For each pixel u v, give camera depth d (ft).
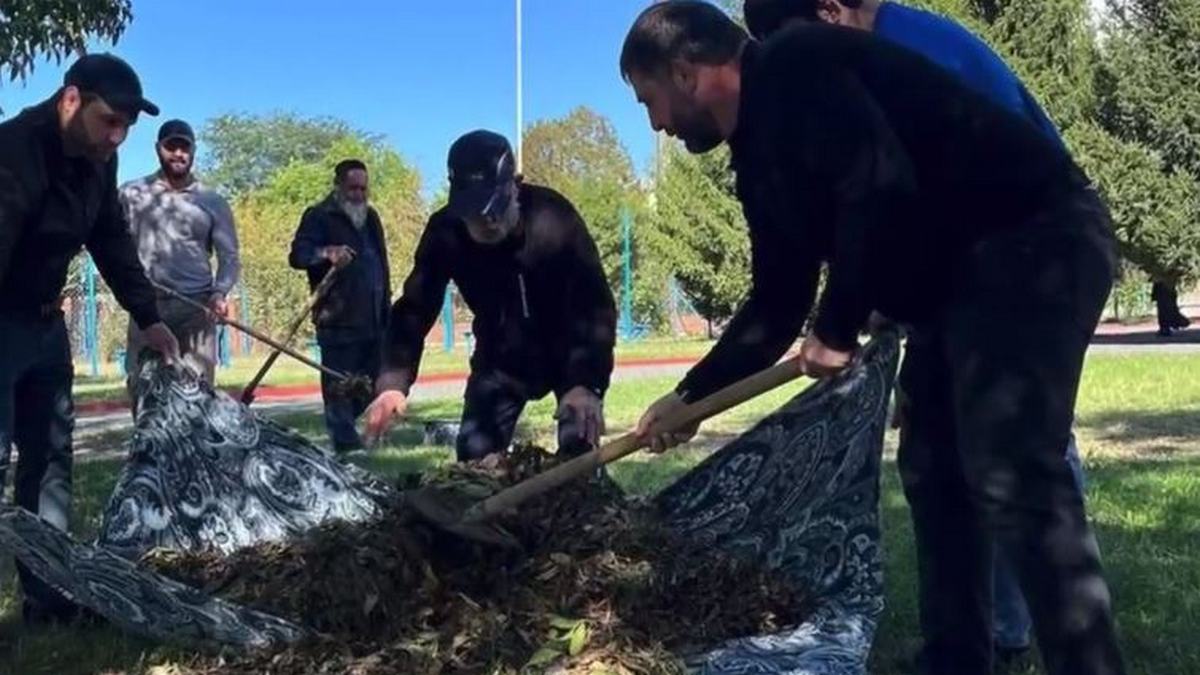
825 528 12.70
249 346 93.09
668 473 24.49
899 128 9.89
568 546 13.37
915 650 13.29
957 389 9.93
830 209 10.09
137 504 15.24
